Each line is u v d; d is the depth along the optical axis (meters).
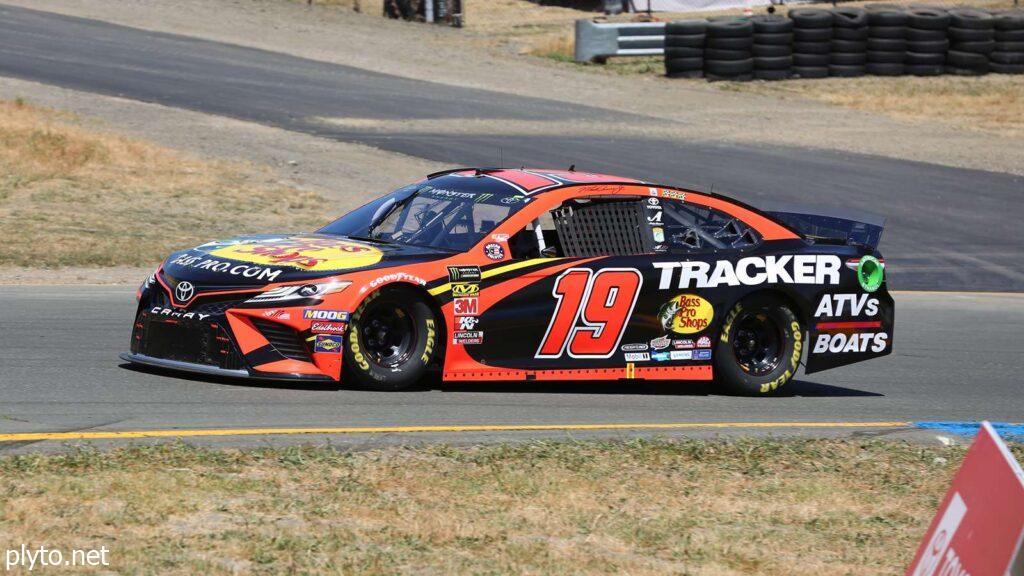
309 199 69.00
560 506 20.55
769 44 122.75
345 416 25.95
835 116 110.00
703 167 84.50
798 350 32.97
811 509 21.59
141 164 72.38
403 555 17.59
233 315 27.31
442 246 29.67
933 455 25.94
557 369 30.05
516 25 156.50
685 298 31.28
